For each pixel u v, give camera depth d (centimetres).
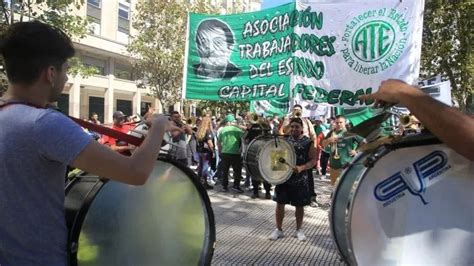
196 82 788
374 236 188
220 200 1051
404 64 655
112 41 3059
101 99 3200
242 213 906
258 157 710
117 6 3094
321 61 690
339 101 685
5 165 177
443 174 189
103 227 215
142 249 232
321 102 691
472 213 187
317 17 687
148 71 2492
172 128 254
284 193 706
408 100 176
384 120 206
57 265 185
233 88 774
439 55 1423
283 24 719
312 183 973
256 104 1224
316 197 1075
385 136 201
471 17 1361
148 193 233
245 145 1092
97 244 213
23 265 179
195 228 252
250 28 751
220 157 1212
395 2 654
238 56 766
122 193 222
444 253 189
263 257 619
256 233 750
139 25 2498
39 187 180
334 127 920
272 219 855
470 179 187
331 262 597
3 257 180
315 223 827
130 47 2530
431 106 172
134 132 217
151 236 235
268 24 737
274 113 1203
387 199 189
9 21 891
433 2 1393
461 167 187
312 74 696
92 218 210
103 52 3031
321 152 1437
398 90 180
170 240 242
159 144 193
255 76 754
